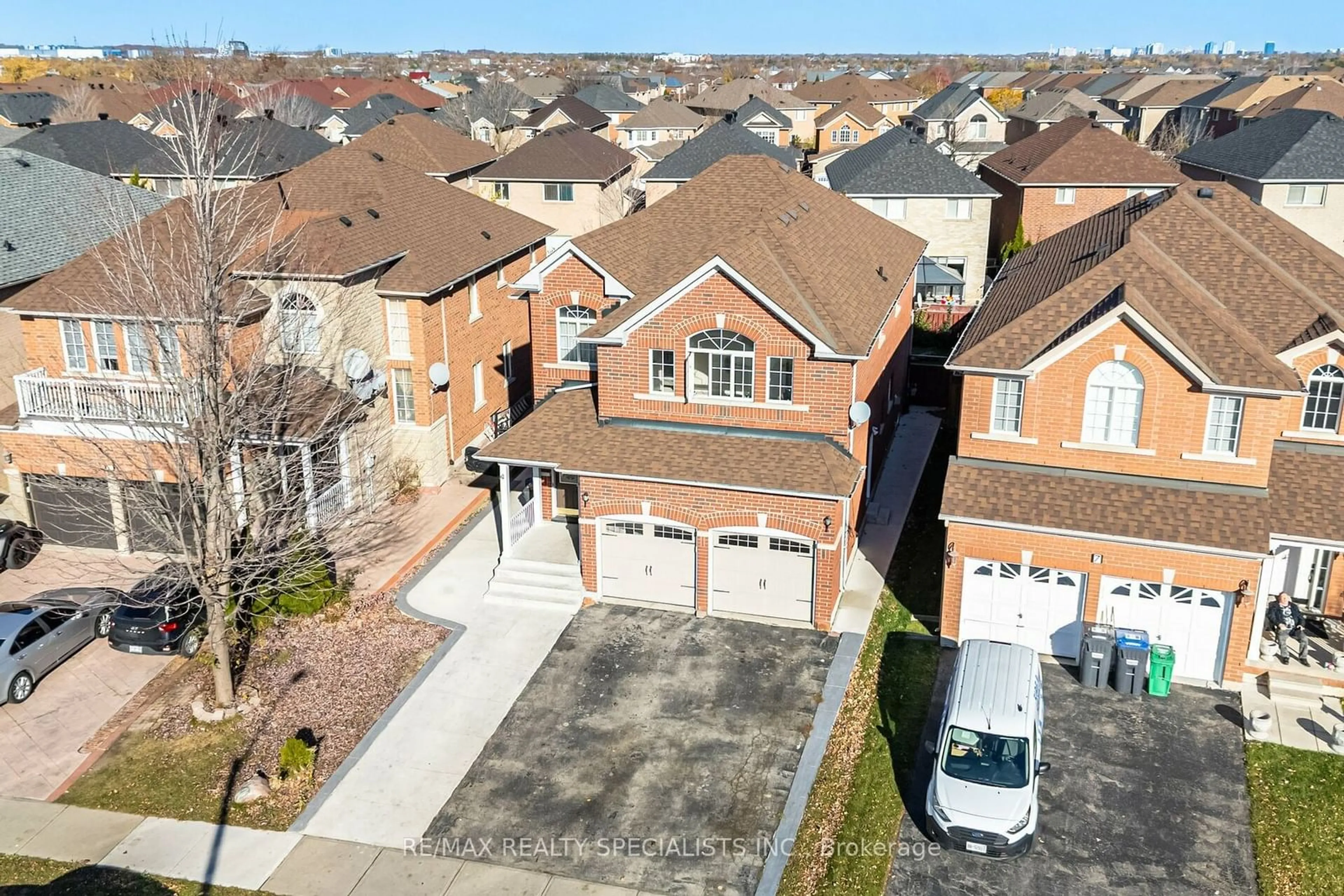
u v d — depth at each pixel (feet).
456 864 61.62
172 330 70.54
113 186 128.77
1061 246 111.96
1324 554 82.02
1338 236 176.24
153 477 73.82
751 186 107.14
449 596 91.15
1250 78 351.67
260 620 85.46
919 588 91.76
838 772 68.95
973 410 83.15
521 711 75.61
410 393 111.14
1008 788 61.31
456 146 219.20
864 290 99.09
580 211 210.79
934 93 508.53
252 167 173.37
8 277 104.47
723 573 86.69
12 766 70.54
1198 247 93.61
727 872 60.90
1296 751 69.26
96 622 84.99
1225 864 60.29
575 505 101.09
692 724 73.77
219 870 61.21
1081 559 77.20
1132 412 79.51
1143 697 75.61
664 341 88.12
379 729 73.82
